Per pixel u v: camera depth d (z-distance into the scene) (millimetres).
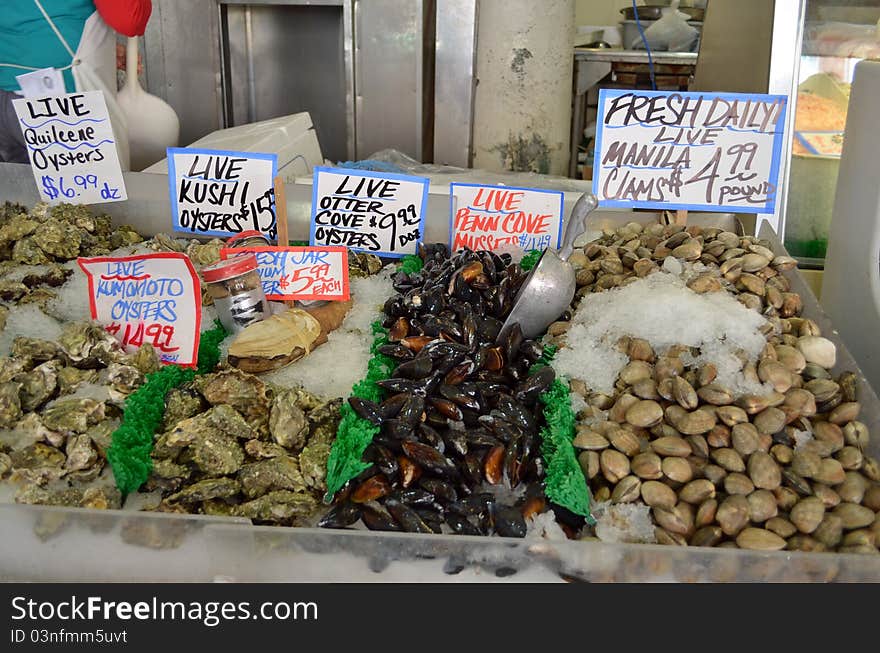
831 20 2203
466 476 1289
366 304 1849
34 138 2117
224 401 1386
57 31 2639
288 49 4227
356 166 2830
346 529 1225
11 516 1154
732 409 1308
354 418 1348
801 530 1202
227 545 1132
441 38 3596
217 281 1627
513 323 1646
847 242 1819
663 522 1210
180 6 3918
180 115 4145
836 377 1478
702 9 4965
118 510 1156
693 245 1713
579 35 5426
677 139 1867
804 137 2217
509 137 3629
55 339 1607
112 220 2203
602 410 1418
